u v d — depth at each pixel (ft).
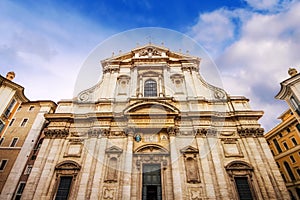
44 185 62.54
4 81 79.71
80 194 59.82
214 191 59.82
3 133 84.58
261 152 67.92
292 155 122.62
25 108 94.48
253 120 75.20
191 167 65.72
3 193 69.31
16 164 76.13
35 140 82.33
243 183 63.05
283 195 58.95
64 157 69.36
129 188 59.31
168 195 59.47
